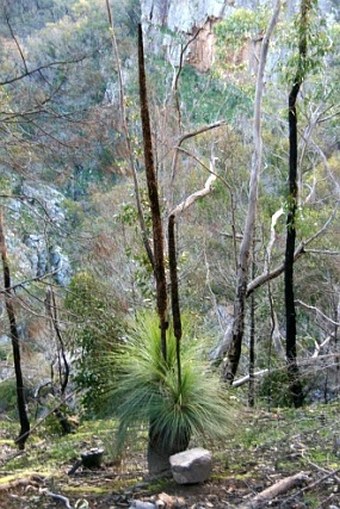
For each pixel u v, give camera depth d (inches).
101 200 438.6
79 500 136.0
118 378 159.6
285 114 454.3
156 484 143.3
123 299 305.7
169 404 150.6
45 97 219.1
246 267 328.8
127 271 372.8
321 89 425.4
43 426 322.3
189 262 500.7
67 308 273.4
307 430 185.3
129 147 256.8
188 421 148.8
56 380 379.2
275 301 488.7
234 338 315.9
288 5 398.9
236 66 486.6
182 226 523.8
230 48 485.7
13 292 253.3
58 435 306.5
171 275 149.9
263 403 294.8
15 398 414.3
